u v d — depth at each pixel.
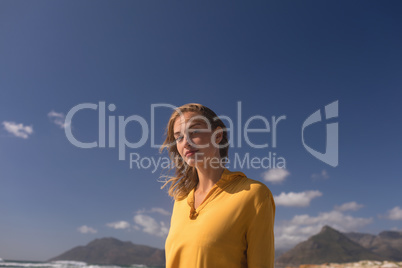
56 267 81.88
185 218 1.26
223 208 1.16
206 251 1.09
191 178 1.52
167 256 1.26
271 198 1.18
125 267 116.75
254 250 1.08
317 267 103.00
